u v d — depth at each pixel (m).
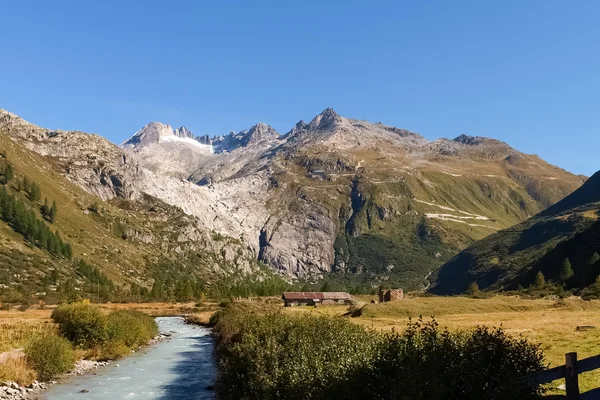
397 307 87.62
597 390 13.75
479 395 13.48
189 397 32.56
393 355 17.06
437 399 13.47
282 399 20.02
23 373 35.66
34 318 77.50
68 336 50.53
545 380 13.90
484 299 98.12
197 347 59.94
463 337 17.02
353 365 18.00
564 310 85.94
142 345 61.31
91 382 37.72
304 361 20.86
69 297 148.62
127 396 33.00
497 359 14.73
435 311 86.38
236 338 42.16
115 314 64.38
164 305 159.25
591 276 131.12
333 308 124.94
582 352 31.47
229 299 168.50
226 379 29.72
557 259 176.38
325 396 17.34
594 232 169.62
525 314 79.25
